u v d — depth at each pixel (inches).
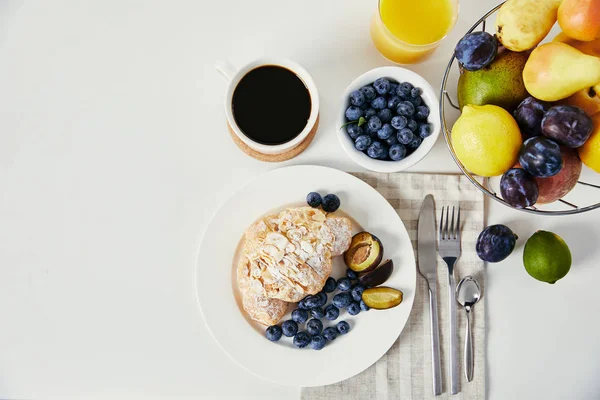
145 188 31.3
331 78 31.1
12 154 31.4
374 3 31.3
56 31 31.4
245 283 28.9
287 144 27.8
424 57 29.9
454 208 30.7
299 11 31.3
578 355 31.0
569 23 23.5
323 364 29.5
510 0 24.2
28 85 31.4
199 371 30.9
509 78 25.5
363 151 29.0
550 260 28.2
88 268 31.2
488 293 31.0
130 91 31.3
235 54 31.3
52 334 31.1
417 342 30.7
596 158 24.6
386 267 29.2
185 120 31.3
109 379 31.0
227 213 29.8
